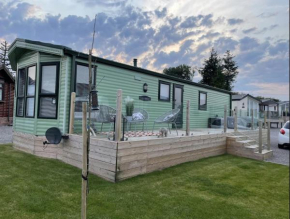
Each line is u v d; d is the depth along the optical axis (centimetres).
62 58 539
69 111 532
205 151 627
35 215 256
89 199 305
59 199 300
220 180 423
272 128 2075
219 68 3100
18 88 657
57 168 444
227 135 731
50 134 485
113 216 263
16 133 640
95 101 227
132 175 409
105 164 396
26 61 616
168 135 557
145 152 436
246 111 905
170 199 321
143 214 273
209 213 287
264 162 615
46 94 550
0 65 1343
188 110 579
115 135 400
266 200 340
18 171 412
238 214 289
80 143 453
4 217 249
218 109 889
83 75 571
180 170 475
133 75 714
